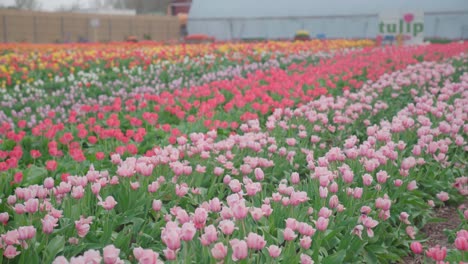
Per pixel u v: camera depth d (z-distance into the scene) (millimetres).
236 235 4418
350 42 34938
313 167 6125
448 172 7293
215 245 3531
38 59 21484
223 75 17844
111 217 5004
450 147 7891
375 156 6059
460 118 8172
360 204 5375
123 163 5555
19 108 12773
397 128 7375
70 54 23297
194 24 59656
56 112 11414
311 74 14992
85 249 4477
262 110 9531
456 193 7062
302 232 4031
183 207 5688
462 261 4070
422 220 6188
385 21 29859
